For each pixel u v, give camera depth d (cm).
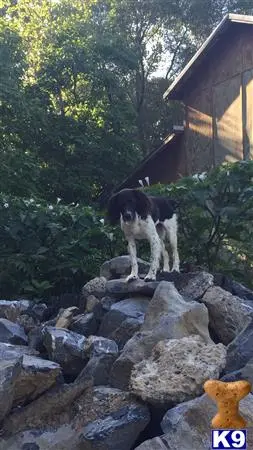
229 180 414
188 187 420
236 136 740
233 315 304
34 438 237
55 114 989
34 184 757
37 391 249
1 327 329
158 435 234
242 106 725
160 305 293
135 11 1503
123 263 388
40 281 478
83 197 984
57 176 954
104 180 1014
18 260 467
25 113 847
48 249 471
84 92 1061
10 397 233
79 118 1055
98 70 1022
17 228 473
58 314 360
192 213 427
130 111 1088
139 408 232
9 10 1301
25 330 356
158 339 270
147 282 333
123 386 259
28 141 919
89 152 988
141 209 337
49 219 474
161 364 248
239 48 730
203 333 288
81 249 470
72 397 251
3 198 487
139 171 950
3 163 706
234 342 258
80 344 288
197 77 833
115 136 1018
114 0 1486
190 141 859
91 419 237
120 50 1065
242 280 445
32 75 1093
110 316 322
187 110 868
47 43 1152
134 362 259
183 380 235
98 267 477
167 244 386
